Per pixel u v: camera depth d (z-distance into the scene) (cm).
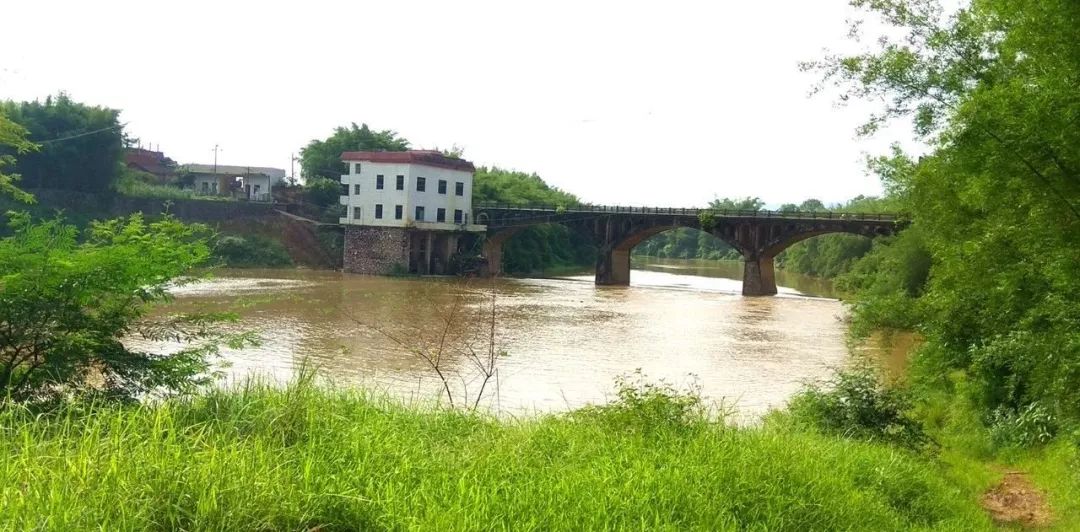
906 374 1920
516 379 2019
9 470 447
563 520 530
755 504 655
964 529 826
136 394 776
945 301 1368
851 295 3219
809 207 12125
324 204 7031
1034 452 1272
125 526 400
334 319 3062
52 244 780
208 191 7662
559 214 6272
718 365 2405
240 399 715
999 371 1484
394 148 7762
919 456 1144
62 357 733
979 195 906
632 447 730
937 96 1162
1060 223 840
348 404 824
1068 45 802
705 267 10025
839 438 1059
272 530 441
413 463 604
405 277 5759
